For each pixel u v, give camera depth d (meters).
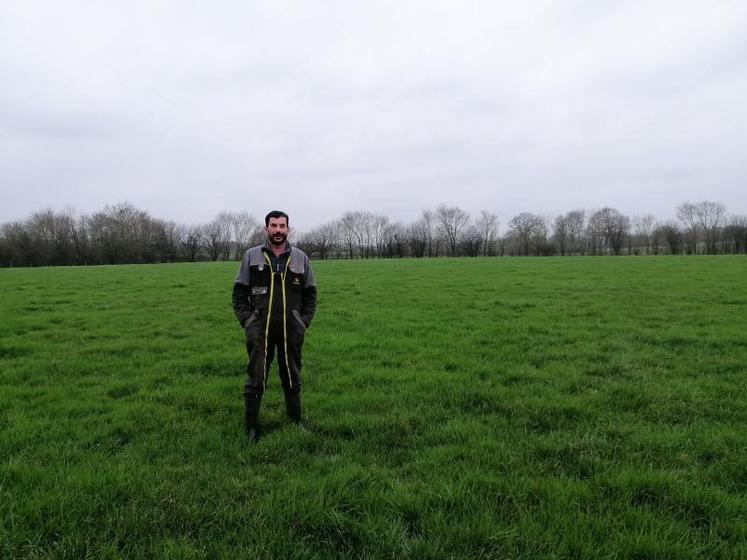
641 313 13.44
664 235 101.44
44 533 3.33
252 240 114.81
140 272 33.81
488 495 3.81
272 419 5.58
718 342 9.47
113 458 4.51
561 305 15.12
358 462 4.46
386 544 3.25
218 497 3.80
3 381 7.27
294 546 3.22
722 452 4.53
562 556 3.10
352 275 29.20
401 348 9.42
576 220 117.50
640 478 3.97
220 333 11.15
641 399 6.07
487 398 6.23
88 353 9.14
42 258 81.94
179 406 6.10
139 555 3.12
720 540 3.26
